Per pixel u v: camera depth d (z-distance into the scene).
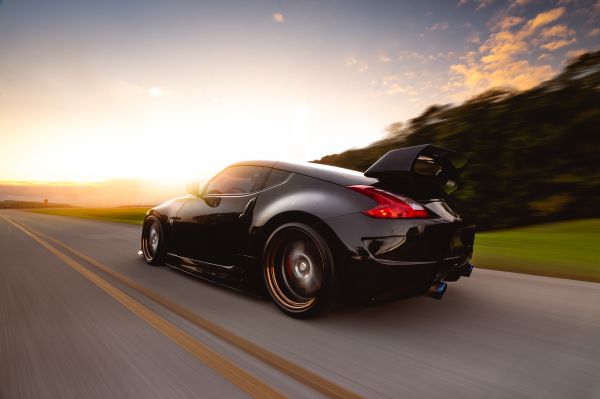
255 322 2.27
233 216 2.79
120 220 16.02
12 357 1.71
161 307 2.51
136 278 3.39
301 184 2.53
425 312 2.54
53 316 2.29
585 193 10.66
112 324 2.16
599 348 1.98
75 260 4.39
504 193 11.66
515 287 3.31
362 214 2.16
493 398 1.47
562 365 1.78
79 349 1.81
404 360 1.80
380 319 2.38
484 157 11.95
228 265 2.83
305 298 2.39
